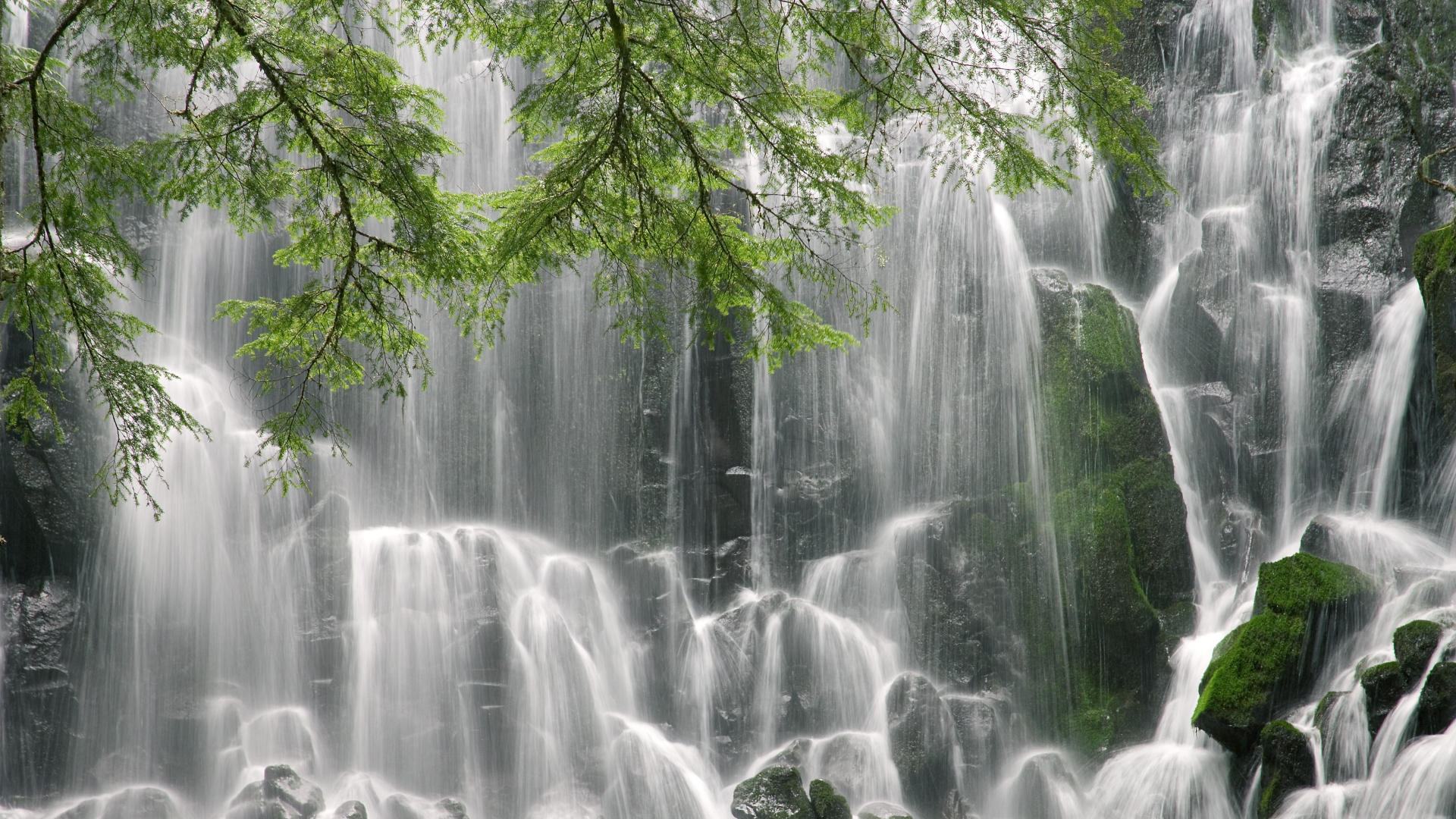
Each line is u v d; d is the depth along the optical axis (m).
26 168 17.28
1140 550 16.06
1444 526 15.05
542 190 8.33
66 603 15.62
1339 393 16.92
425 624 16.67
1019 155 8.22
